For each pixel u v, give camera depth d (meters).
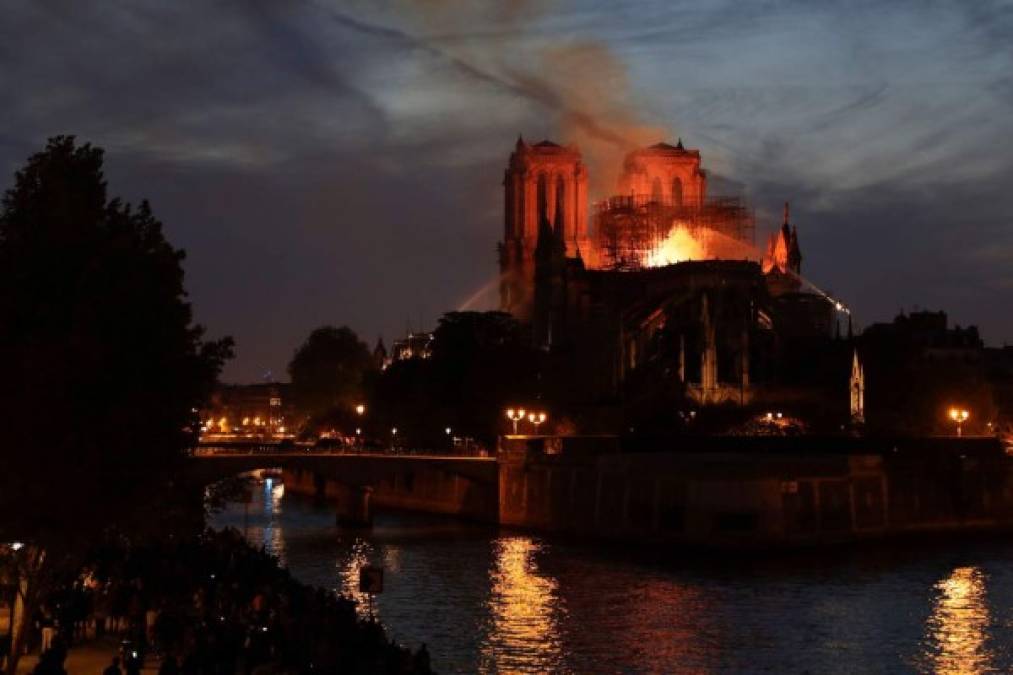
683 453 144.88
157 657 48.44
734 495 126.62
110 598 54.03
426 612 88.25
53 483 41.03
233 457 144.12
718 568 114.00
